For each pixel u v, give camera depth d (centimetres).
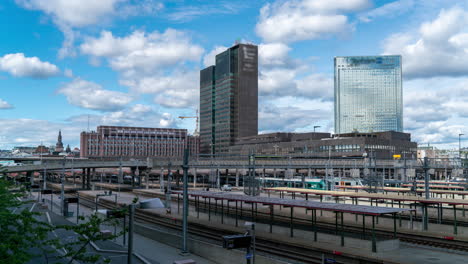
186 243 3775
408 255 3278
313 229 4353
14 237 2053
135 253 3756
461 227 4378
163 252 3894
